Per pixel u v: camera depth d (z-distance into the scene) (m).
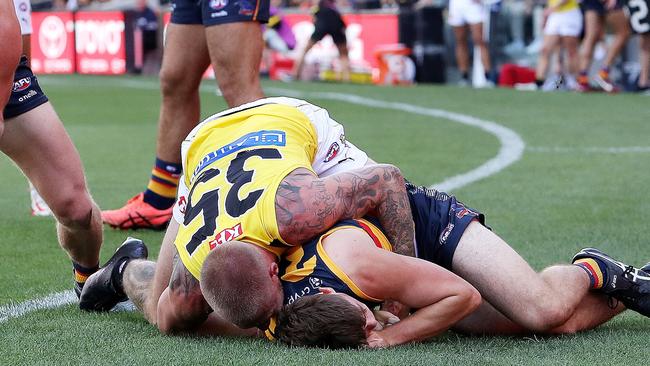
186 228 10.68
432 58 52.06
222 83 17.17
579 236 16.44
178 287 10.66
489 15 50.03
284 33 53.03
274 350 10.29
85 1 67.31
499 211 18.64
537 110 36.16
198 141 11.48
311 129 11.57
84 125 34.97
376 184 10.67
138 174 24.20
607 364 9.95
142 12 60.75
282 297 10.29
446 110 36.81
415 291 10.38
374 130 31.44
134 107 41.06
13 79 11.80
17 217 18.92
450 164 24.38
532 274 11.09
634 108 36.25
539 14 51.44
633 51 47.53
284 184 10.34
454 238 11.26
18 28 11.53
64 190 12.55
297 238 10.24
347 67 52.00
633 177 22.25
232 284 9.91
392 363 9.76
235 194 10.48
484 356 10.22
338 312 10.07
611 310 11.65
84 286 12.59
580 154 25.80
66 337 11.18
